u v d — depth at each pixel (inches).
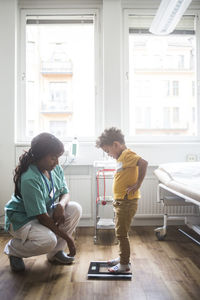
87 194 117.1
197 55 125.2
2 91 117.0
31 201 65.8
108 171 104.2
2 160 116.2
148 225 119.1
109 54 118.6
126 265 68.0
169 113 127.0
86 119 125.4
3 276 68.1
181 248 88.6
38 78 125.6
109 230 111.9
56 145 66.6
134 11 123.6
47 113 125.5
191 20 126.2
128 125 123.2
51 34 126.0
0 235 105.7
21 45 123.2
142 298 57.1
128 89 123.6
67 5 123.3
